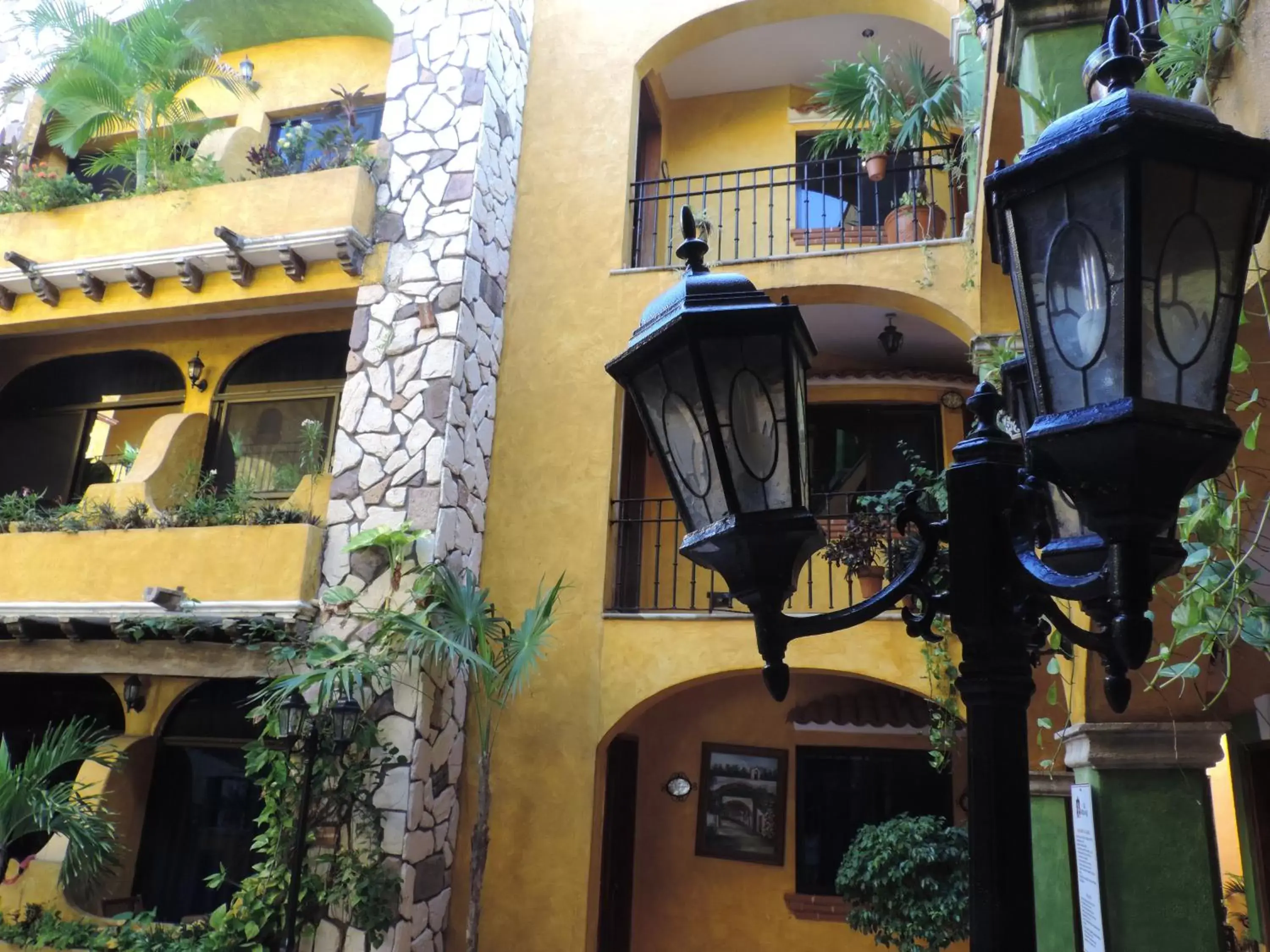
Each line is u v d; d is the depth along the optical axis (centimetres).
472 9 836
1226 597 274
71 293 877
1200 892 409
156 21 899
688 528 211
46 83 944
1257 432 303
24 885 721
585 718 709
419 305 758
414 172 803
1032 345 153
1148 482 136
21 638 761
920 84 793
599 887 704
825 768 848
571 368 798
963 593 184
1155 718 428
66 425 981
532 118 885
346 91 970
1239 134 143
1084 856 448
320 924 624
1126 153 142
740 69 998
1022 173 154
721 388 195
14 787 660
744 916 827
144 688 816
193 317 873
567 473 771
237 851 776
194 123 1013
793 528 189
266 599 702
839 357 928
